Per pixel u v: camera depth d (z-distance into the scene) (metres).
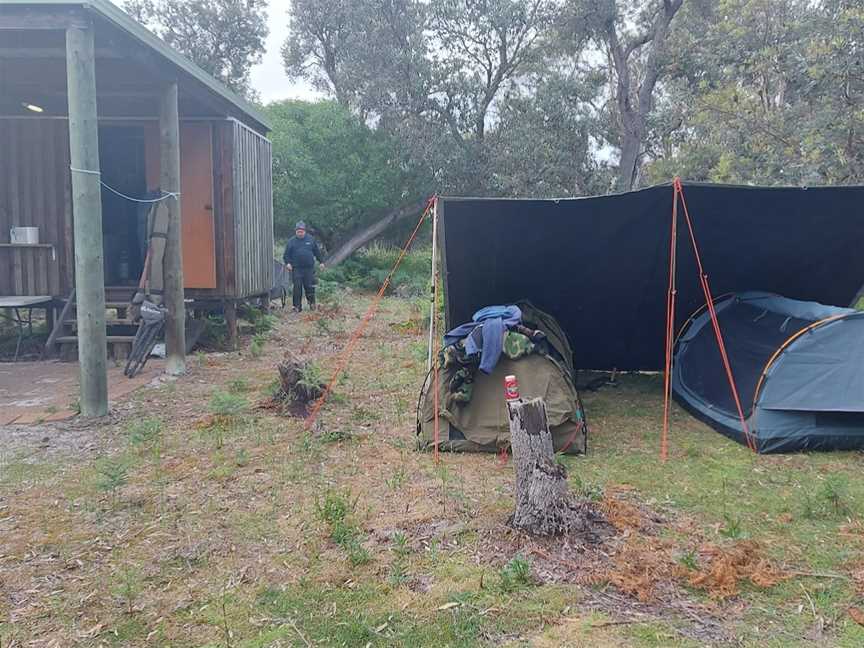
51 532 4.23
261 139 11.95
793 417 5.68
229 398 6.61
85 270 6.37
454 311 7.62
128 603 3.46
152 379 8.11
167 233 8.30
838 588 3.55
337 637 3.16
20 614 3.37
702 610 3.36
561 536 4.02
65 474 5.18
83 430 6.21
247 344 10.59
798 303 6.37
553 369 5.93
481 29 22.78
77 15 6.15
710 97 13.60
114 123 10.42
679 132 21.05
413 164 22.70
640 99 21.34
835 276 7.22
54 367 8.97
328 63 27.47
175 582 3.66
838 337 5.65
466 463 5.45
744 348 6.38
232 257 10.41
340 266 21.67
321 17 26.61
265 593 3.54
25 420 6.45
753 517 4.41
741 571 3.68
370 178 21.75
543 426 4.11
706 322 7.22
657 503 4.61
